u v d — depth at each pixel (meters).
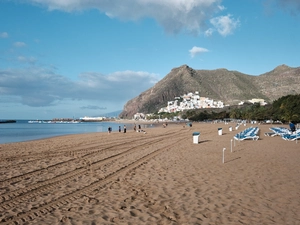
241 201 8.44
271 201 8.41
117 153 19.97
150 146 25.03
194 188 9.96
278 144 25.33
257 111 117.94
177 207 7.93
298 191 9.46
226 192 9.41
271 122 106.44
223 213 7.44
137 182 10.92
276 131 35.53
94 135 45.94
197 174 12.41
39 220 6.96
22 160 16.70
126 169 13.67
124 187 10.16
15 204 8.22
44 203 8.30
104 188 10.02
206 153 19.64
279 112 88.62
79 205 8.12
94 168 13.91
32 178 11.62
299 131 31.66
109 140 33.12
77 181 11.09
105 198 8.80
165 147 23.92
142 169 13.66
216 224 6.70
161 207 7.95
